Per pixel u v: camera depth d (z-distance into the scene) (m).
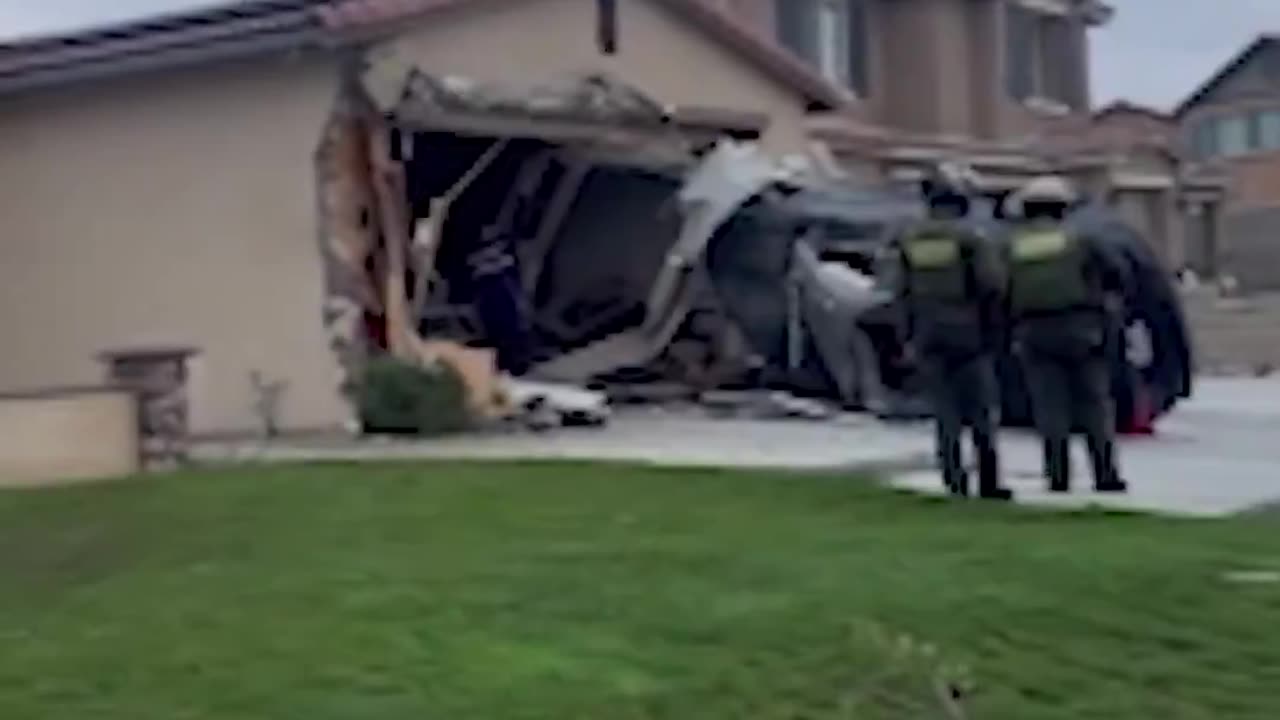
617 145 23.25
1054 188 13.37
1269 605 8.80
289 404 20.28
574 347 24.27
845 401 20.89
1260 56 57.84
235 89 20.59
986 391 12.92
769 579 9.45
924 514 12.04
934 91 37.44
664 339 23.19
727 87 25.50
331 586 9.53
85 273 21.73
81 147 21.69
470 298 23.47
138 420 15.93
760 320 22.06
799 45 35.03
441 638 8.28
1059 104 41.25
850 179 25.36
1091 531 11.13
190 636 8.48
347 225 20.09
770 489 13.26
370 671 7.73
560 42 22.81
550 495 12.99
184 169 20.94
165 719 7.12
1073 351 13.24
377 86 20.05
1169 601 8.86
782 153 26.33
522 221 24.27
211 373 20.78
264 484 13.98
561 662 7.83
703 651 7.97
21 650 8.30
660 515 11.95
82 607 9.30
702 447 17.36
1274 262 46.72
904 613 8.57
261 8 20.11
